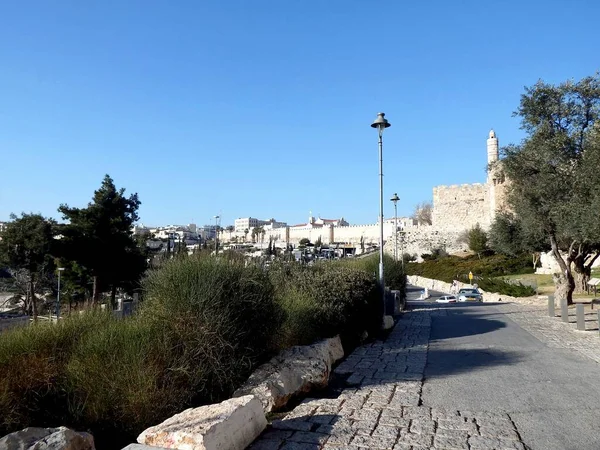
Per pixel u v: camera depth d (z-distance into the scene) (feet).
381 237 53.88
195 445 13.66
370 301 47.50
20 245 107.45
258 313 25.21
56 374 19.75
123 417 18.71
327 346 28.99
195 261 24.39
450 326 56.08
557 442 16.47
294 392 22.57
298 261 44.91
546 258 166.61
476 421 18.76
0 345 19.15
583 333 45.34
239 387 22.40
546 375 27.68
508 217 81.00
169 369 20.30
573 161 54.24
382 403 21.48
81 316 23.89
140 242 118.32
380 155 56.29
